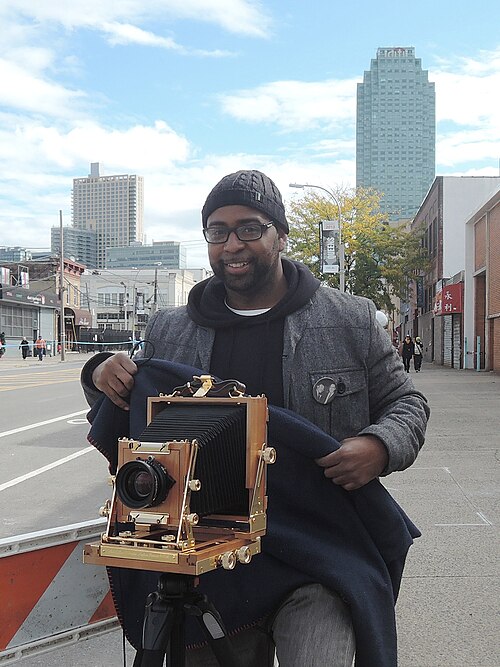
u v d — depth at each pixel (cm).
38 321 6119
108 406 232
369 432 214
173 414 188
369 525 220
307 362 230
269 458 188
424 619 428
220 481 177
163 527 171
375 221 4634
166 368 224
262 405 191
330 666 188
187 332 247
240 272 232
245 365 234
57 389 2302
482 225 3088
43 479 887
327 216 4525
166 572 168
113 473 237
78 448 1124
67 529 359
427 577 496
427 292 4781
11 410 1680
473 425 1298
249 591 206
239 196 228
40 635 351
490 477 833
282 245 243
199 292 255
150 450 169
